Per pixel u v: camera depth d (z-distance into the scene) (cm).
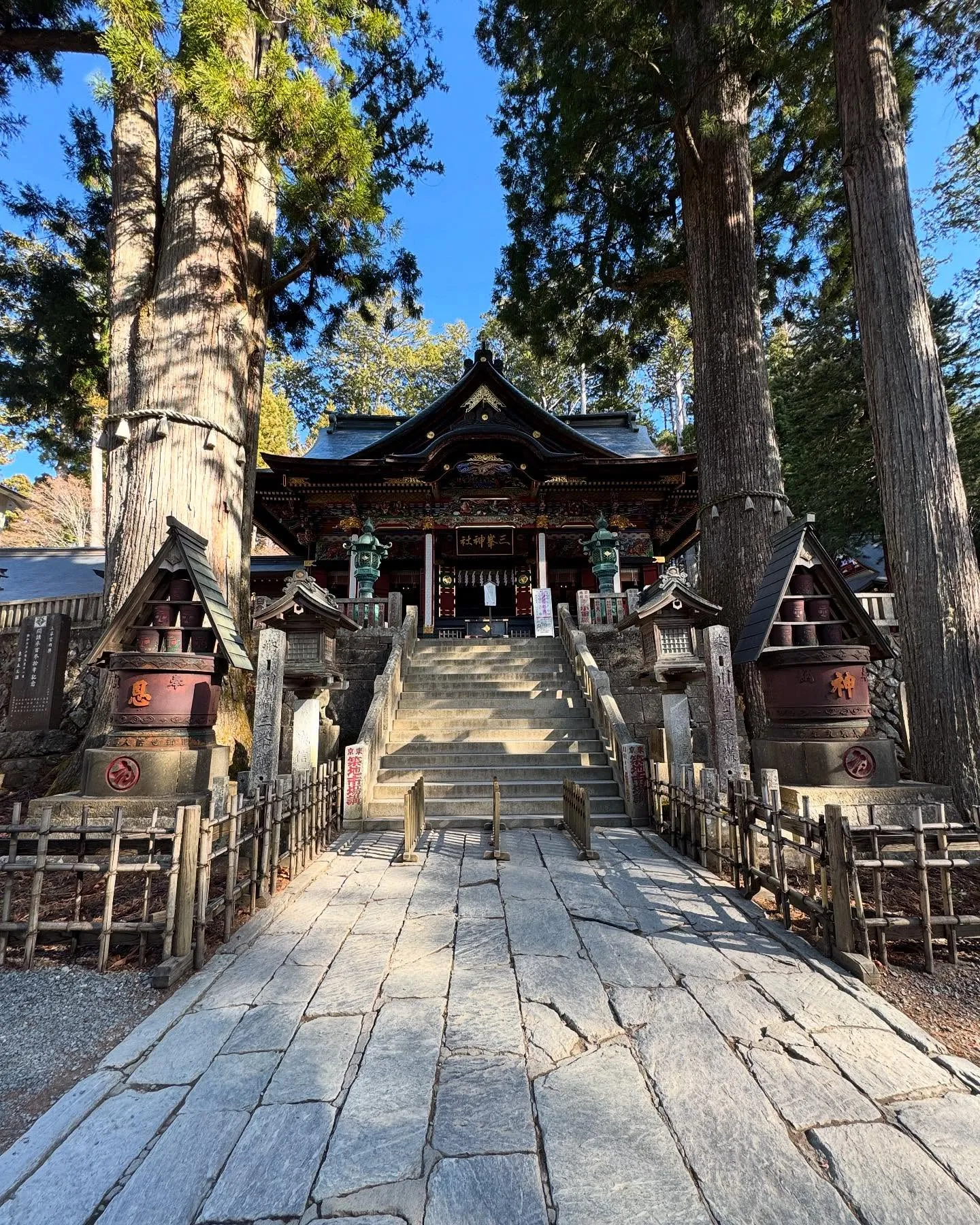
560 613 1242
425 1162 197
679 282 1400
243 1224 174
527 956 360
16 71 982
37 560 1600
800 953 363
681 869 537
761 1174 191
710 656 688
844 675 585
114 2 655
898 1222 173
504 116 1342
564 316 1492
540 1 1017
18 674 1009
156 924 356
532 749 889
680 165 1139
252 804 443
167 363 842
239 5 692
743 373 1001
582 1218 174
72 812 534
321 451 2308
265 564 2092
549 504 2011
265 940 388
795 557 610
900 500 666
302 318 1268
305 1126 215
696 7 960
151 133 963
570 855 588
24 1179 193
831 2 793
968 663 611
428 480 1875
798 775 582
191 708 571
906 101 985
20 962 364
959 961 355
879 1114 220
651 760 798
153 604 589
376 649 1127
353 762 738
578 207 1325
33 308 1195
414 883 502
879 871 354
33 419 1418
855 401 1741
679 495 1959
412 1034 276
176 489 811
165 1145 206
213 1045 269
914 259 703
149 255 929
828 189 1238
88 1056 272
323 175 821
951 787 591
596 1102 227
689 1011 296
